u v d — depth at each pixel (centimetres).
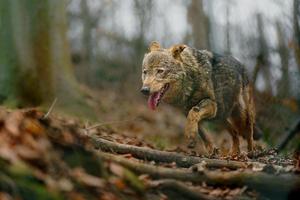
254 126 1234
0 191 519
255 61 2120
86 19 3794
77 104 1525
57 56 1505
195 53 1055
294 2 1744
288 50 1928
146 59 1015
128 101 2742
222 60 1108
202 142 1072
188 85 1027
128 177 644
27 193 532
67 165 601
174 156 813
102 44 3809
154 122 2133
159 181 664
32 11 1454
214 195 684
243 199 682
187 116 1050
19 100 1395
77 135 644
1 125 586
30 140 579
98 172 625
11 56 1416
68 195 561
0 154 543
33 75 1441
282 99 1812
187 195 661
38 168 566
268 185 692
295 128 1107
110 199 595
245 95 1180
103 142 830
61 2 1534
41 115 640
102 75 3375
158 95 991
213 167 801
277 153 1107
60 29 1522
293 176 693
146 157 819
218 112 1102
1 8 1432
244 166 796
